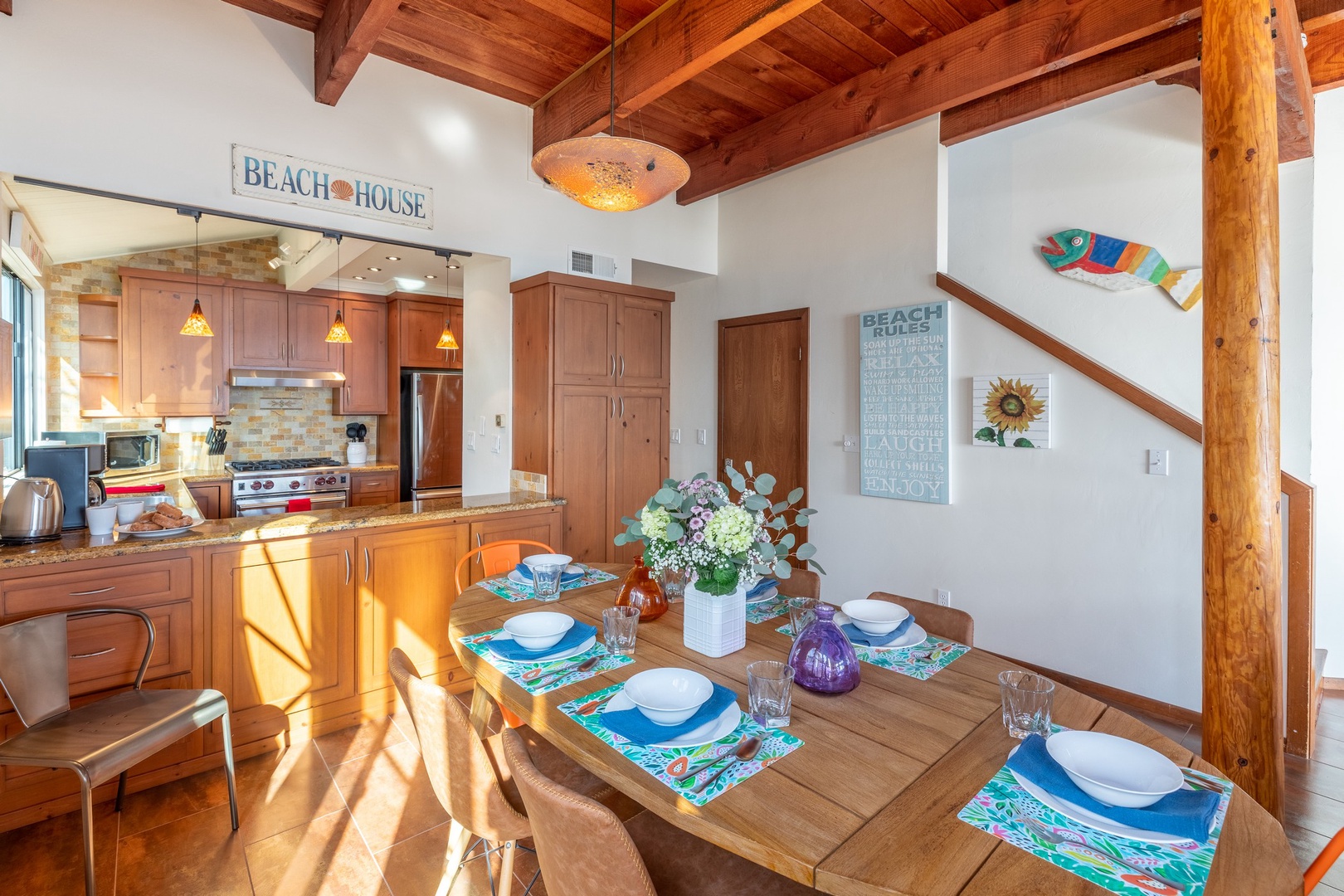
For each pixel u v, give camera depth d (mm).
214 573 2402
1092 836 958
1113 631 2990
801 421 4137
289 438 5492
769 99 3512
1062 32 2533
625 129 3896
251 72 2795
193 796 2244
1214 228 1764
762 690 1286
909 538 3648
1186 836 941
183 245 4766
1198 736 2676
